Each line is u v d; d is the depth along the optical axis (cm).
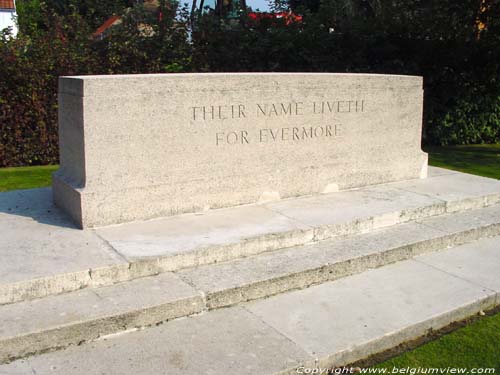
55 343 343
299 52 1077
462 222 582
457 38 1217
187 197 533
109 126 482
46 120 952
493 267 500
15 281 373
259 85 554
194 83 516
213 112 533
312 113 596
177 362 334
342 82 611
